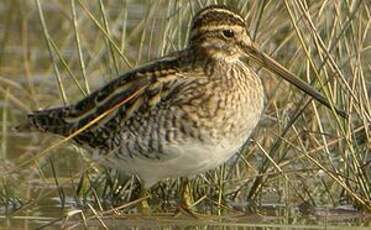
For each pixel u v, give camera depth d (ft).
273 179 48.26
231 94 44.88
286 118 51.08
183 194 46.47
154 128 44.42
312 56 50.26
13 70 66.28
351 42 50.37
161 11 55.98
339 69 47.55
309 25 48.03
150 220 45.70
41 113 47.83
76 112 46.65
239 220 45.83
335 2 48.91
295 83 46.65
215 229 44.52
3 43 67.72
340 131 48.42
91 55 62.54
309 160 48.49
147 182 45.88
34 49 69.05
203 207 47.93
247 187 49.01
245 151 50.21
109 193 48.85
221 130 44.62
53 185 50.42
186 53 46.16
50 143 55.98
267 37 52.39
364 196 46.65
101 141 45.70
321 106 52.47
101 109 45.75
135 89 45.11
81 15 67.62
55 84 63.36
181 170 45.11
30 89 62.54
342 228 44.04
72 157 54.13
